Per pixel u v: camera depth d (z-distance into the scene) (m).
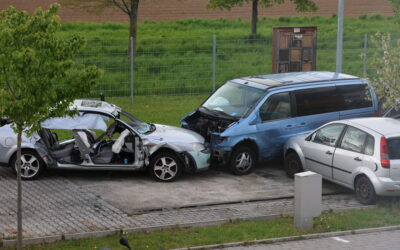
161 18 40.34
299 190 11.28
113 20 38.91
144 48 27.95
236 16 41.56
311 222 11.35
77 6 28.14
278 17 40.94
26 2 40.56
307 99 15.54
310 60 22.34
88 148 13.90
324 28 35.59
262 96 15.17
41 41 9.52
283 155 15.19
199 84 24.03
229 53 27.33
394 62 14.12
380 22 37.25
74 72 10.01
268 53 27.45
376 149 12.66
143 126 14.56
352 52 28.61
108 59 25.45
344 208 12.62
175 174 14.21
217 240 10.62
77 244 10.37
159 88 23.39
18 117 9.60
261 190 13.79
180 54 27.36
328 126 14.05
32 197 12.77
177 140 14.16
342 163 13.35
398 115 16.17
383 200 13.12
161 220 11.71
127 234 10.92
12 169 14.19
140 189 13.59
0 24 9.65
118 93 22.98
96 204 12.49
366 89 16.14
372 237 10.94
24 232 10.84
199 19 38.34
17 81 9.49
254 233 11.03
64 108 10.02
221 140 14.70
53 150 14.10
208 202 12.84
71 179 14.14
